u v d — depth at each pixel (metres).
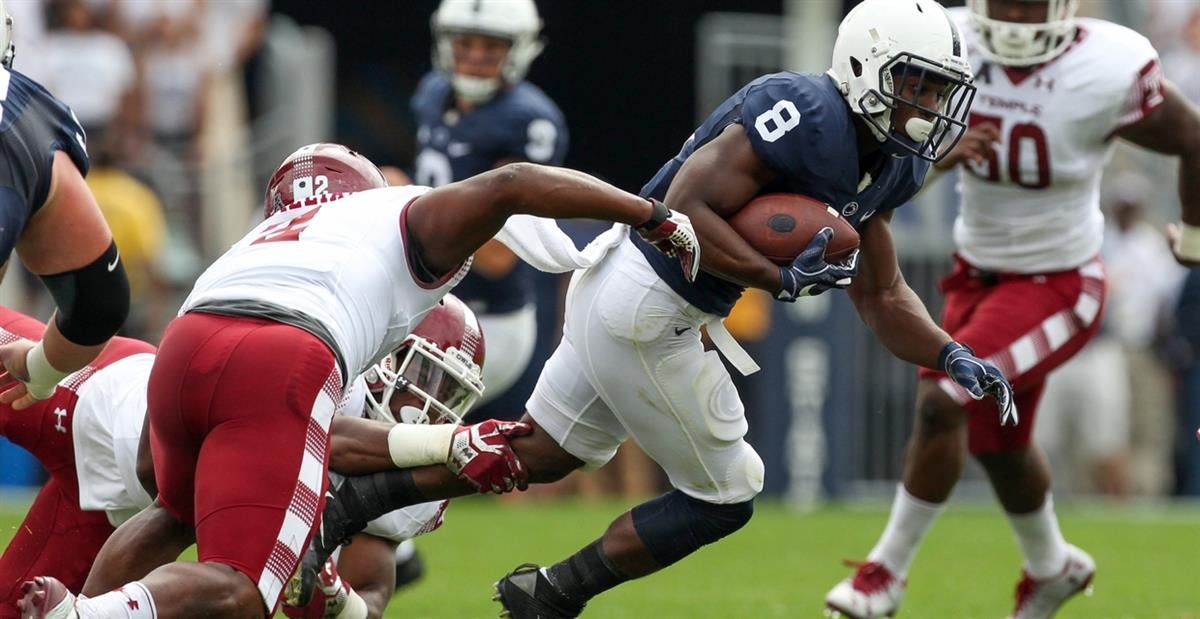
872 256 17.27
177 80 39.75
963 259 22.25
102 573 14.87
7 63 14.47
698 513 17.05
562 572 17.25
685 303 16.25
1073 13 21.41
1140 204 40.78
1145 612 22.92
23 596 12.75
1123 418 40.94
